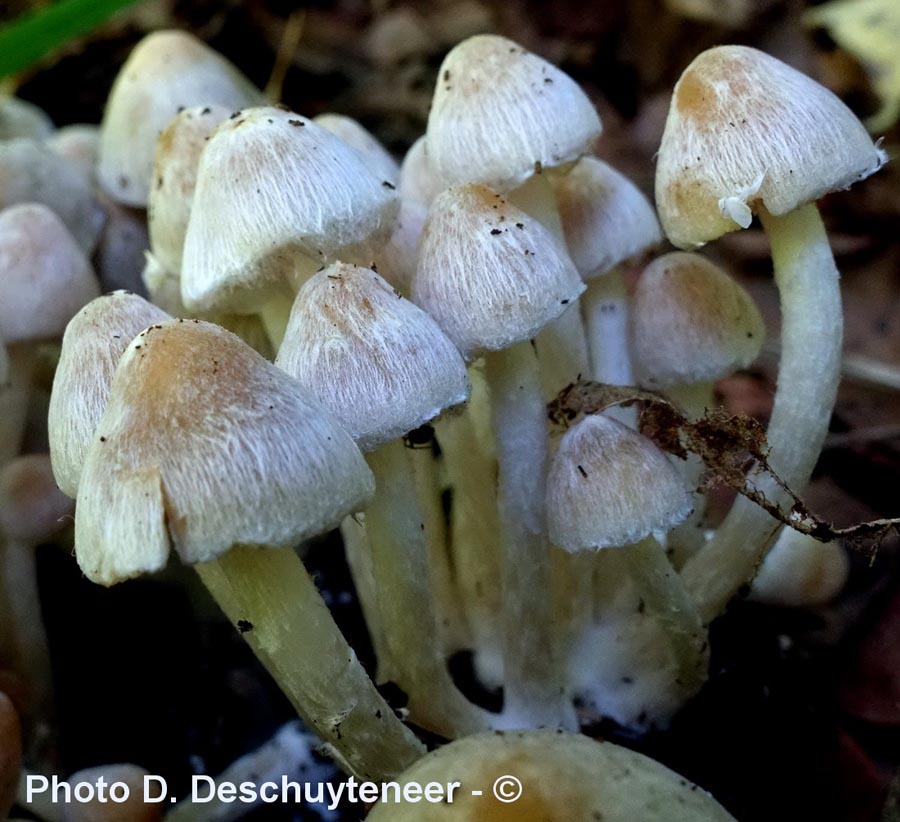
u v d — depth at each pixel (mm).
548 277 159
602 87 377
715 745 186
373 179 163
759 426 172
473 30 397
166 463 135
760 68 161
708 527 217
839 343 173
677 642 175
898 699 191
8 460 203
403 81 386
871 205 276
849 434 232
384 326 150
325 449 138
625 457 158
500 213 160
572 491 159
